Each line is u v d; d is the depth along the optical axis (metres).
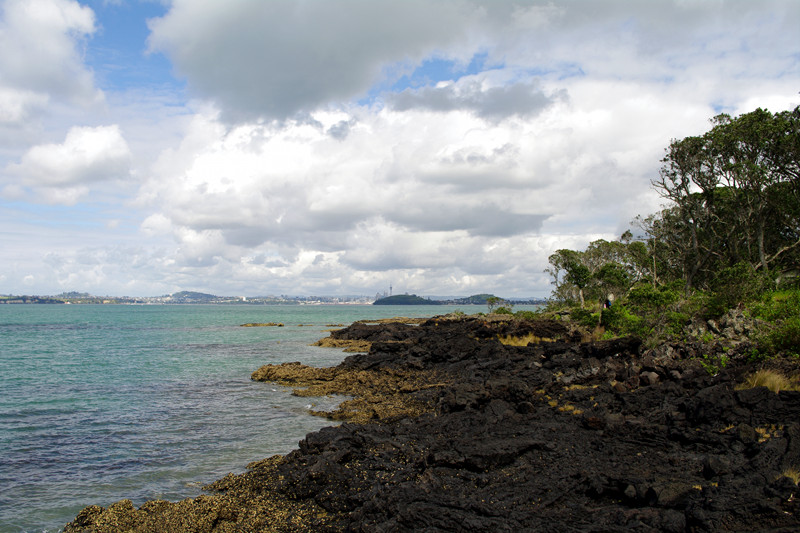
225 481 15.17
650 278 74.00
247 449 18.92
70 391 31.00
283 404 27.02
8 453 18.47
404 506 11.09
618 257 87.50
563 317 55.00
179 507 12.60
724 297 27.58
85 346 63.53
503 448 13.87
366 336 69.88
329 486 13.77
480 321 55.56
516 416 18.12
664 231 66.19
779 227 57.06
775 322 22.81
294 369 36.91
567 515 10.30
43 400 28.16
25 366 43.59
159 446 19.30
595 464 12.98
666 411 16.38
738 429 13.33
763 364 19.03
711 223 57.41
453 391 21.59
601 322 40.59
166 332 93.06
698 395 15.63
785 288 43.28
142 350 58.59
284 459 16.52
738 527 8.53
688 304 29.77
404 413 23.36
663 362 22.23
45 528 12.58
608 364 24.02
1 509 13.70
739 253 56.62
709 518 8.71
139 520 12.06
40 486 15.34
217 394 29.94
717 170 55.22
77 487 15.27
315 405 26.73
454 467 13.48
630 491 10.80
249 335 86.19
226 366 43.81
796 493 8.91
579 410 18.83
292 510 12.85
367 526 10.70
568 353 29.64
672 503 10.02
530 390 20.95
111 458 17.92
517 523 10.07
